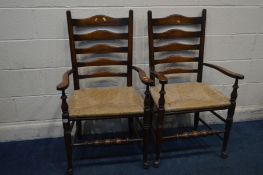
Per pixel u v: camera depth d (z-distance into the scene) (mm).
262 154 1859
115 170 1693
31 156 1821
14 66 1829
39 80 1896
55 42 1823
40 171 1679
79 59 1879
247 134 2109
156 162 1705
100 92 1739
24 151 1873
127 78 1861
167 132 2127
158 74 1599
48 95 1948
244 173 1668
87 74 1849
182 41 1963
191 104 1580
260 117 2334
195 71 1938
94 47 1756
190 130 2160
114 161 1787
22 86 1890
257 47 2123
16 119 1972
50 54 1847
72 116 1473
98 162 1775
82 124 2062
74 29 1788
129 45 1782
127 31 1854
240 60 2133
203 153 1872
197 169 1703
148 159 1802
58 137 2053
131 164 1756
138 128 2098
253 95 2285
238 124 2268
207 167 1723
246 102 2301
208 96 1691
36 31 1773
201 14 1930
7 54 1792
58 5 1740
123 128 2133
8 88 1876
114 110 1504
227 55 2096
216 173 1665
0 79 1844
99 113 1481
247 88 2244
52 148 1912
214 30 1998
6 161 1765
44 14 1744
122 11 1826
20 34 1762
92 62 1789
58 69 1895
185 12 1907
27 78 1875
